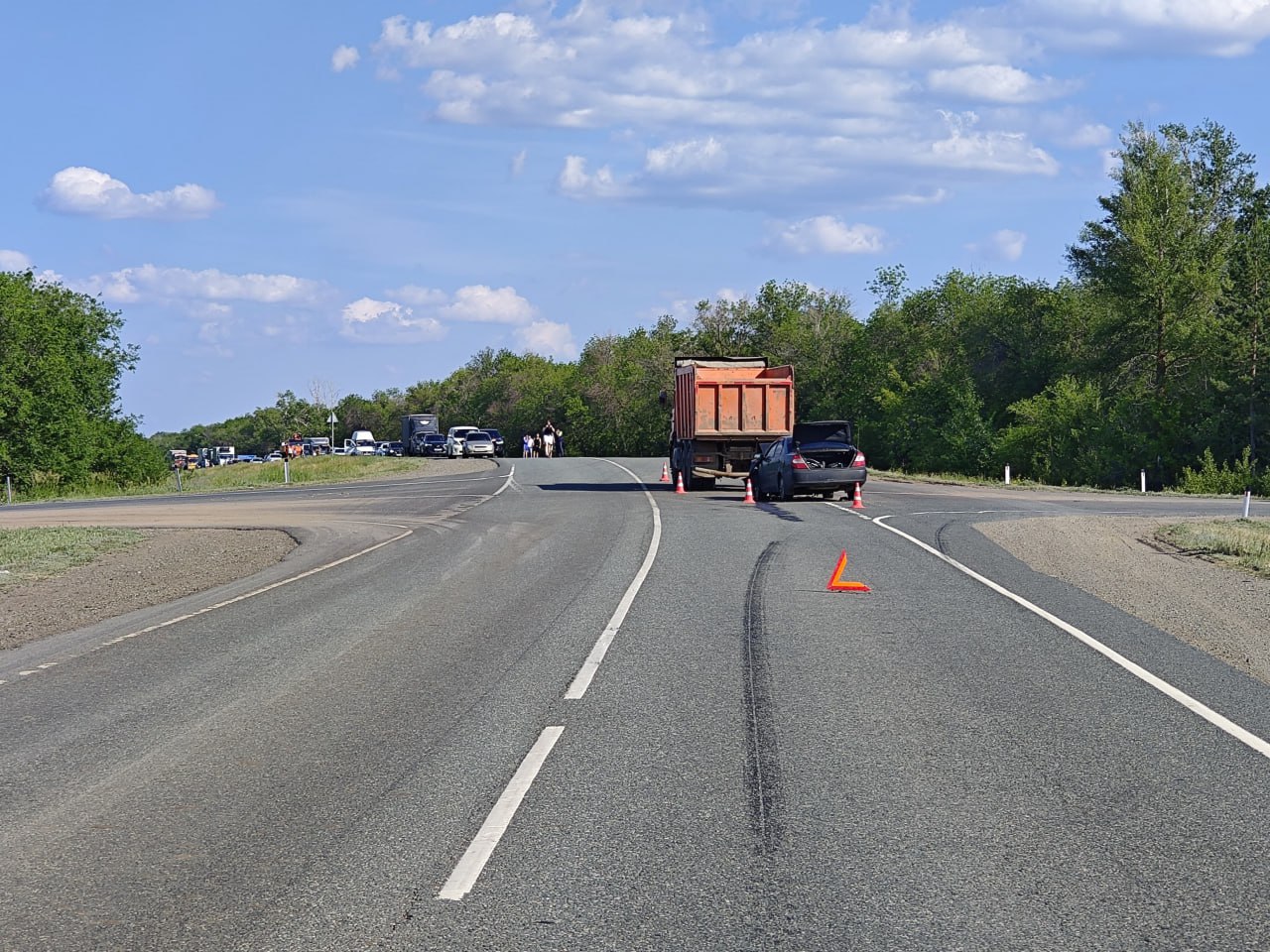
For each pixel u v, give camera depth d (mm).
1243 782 6996
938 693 9406
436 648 11688
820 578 16594
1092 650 11289
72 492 63938
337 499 39312
